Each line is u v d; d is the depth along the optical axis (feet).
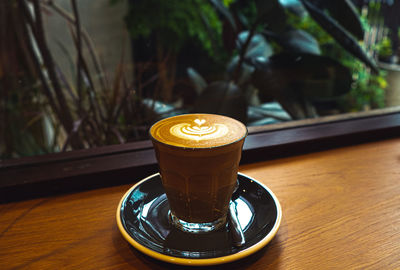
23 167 1.40
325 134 1.67
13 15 3.43
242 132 1.05
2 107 3.45
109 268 1.01
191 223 1.11
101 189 1.37
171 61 4.52
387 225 1.16
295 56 2.80
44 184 1.31
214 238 1.04
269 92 2.83
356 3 4.29
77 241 1.10
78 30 2.55
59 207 1.26
